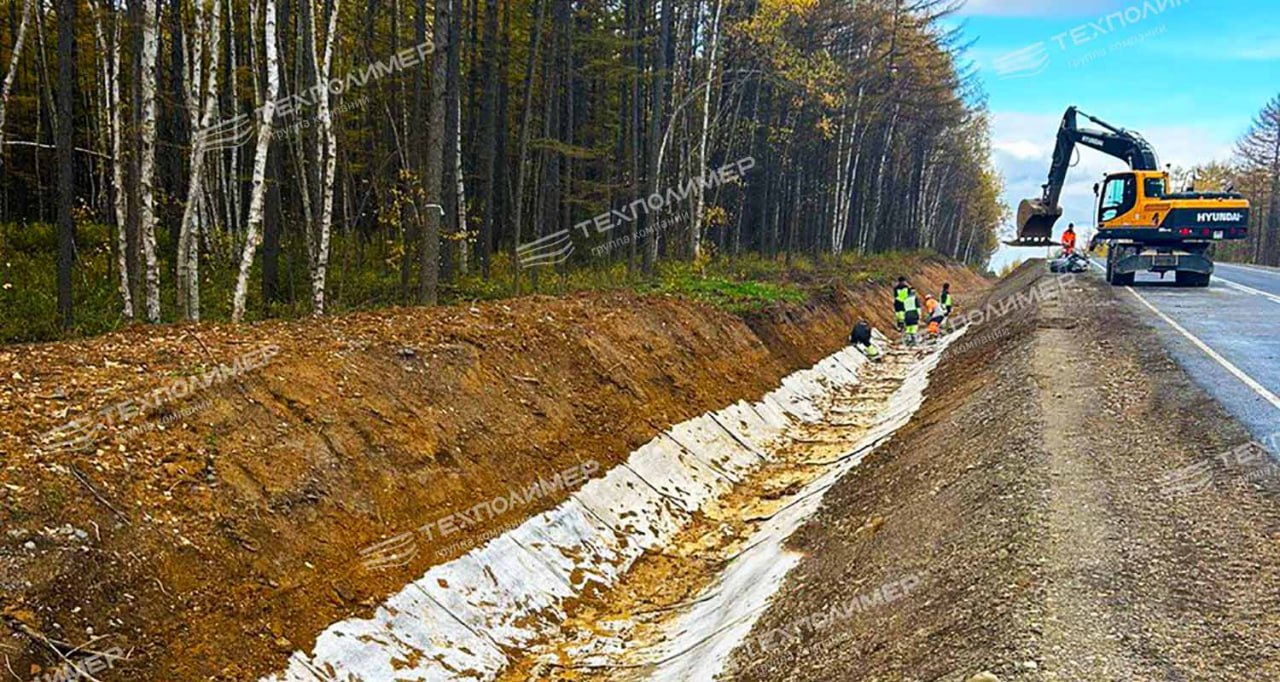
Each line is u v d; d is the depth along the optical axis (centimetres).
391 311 1212
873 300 3039
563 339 1230
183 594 566
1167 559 561
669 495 1107
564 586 842
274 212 1645
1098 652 450
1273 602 494
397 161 2425
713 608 823
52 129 2255
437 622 695
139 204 1123
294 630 600
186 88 1425
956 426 1077
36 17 1975
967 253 8769
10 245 1817
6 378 703
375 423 826
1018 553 588
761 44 2562
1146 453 784
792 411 1655
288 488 698
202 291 1667
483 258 1972
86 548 542
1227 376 1021
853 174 3938
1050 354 1311
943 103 4447
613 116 2912
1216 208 2012
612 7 2616
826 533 891
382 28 2220
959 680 447
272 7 1198
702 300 1844
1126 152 2172
